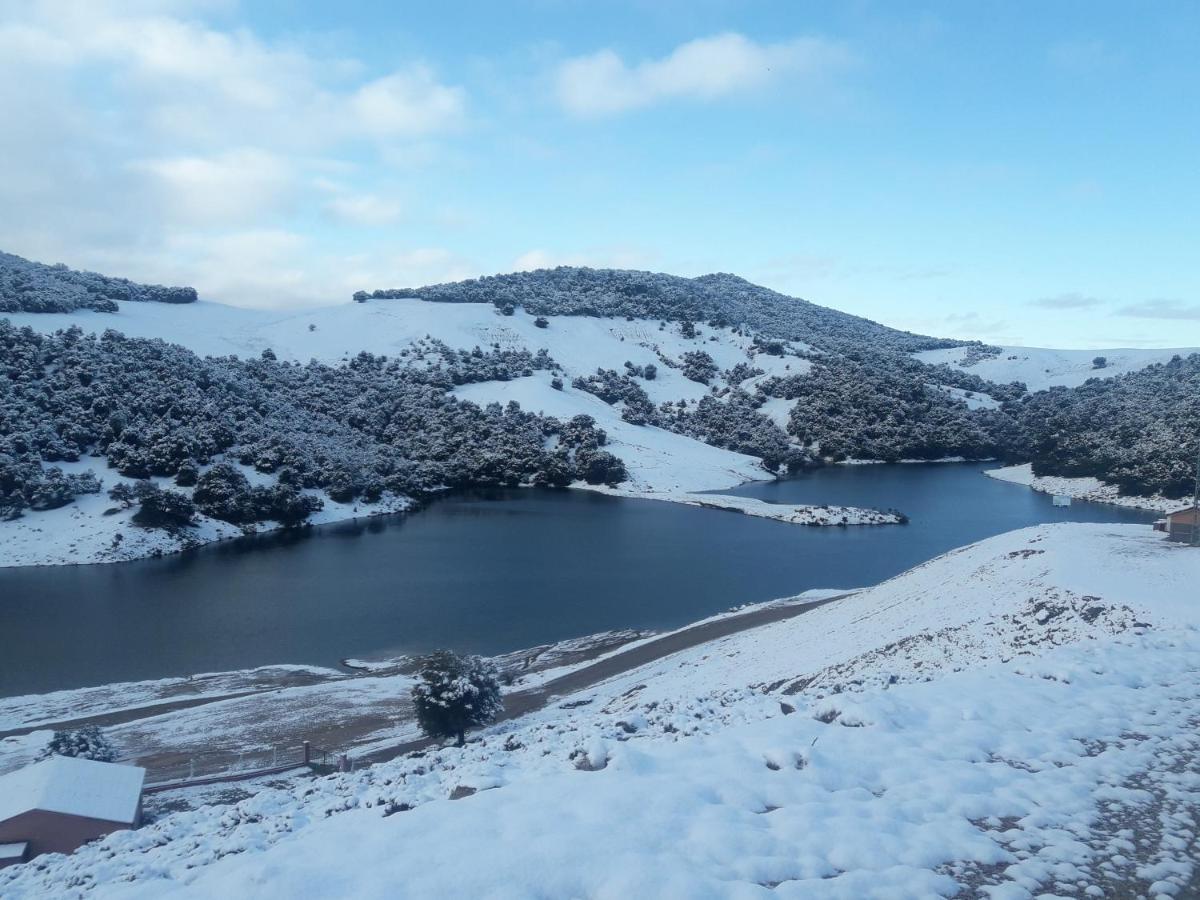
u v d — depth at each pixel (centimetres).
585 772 1236
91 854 1469
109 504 9388
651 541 9606
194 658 5525
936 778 1183
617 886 862
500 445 14762
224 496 9994
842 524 10650
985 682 1706
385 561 8531
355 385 16775
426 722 3544
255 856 1049
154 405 11519
